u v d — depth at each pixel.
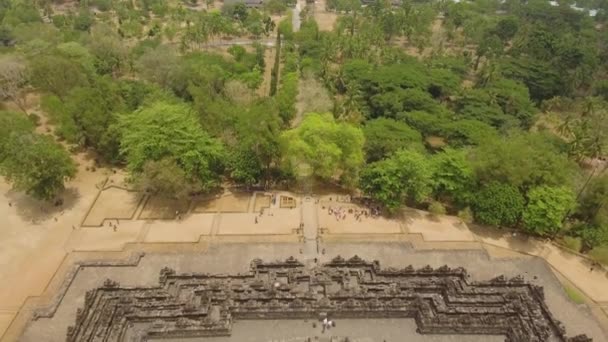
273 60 139.62
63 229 61.28
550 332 44.34
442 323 42.66
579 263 60.59
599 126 93.31
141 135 64.50
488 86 113.25
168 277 50.22
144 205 67.12
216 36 160.25
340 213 67.00
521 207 62.69
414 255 59.09
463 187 67.00
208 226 63.03
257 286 46.97
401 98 100.00
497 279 50.34
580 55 132.88
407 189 65.38
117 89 84.50
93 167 75.50
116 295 46.38
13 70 87.19
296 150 67.50
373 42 147.62
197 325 41.34
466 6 196.25
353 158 70.19
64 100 83.88
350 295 45.12
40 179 60.41
